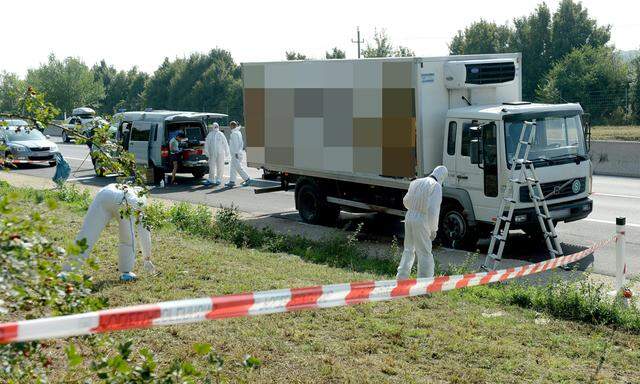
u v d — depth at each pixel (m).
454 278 9.34
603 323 10.83
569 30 90.50
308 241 18.17
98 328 4.79
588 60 72.12
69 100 94.75
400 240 19.27
